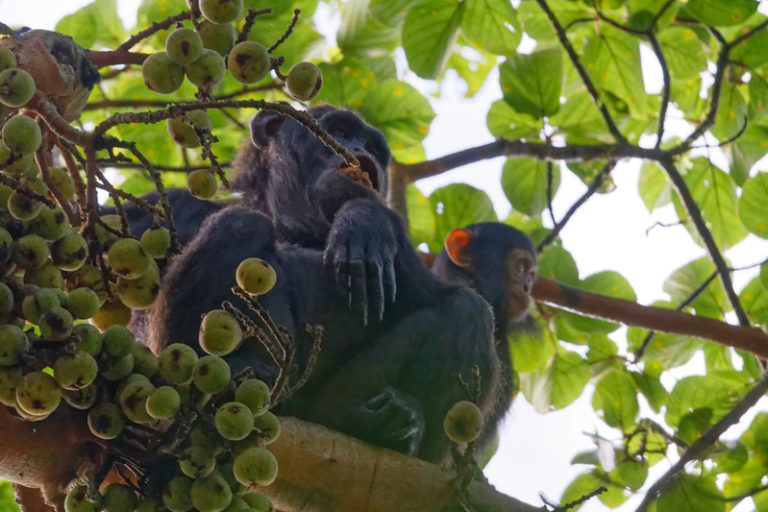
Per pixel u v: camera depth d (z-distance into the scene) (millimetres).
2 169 5891
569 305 14617
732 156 16250
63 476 6227
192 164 15219
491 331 9969
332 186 10930
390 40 14773
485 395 9844
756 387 12680
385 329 9703
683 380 14977
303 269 9594
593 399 15555
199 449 5531
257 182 11781
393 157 15875
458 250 15250
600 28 15609
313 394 9227
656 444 14281
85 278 6320
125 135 14742
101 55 7262
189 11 6820
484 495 7637
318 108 12203
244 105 5855
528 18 16266
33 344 5527
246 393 5590
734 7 14438
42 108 6219
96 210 6273
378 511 7355
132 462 6043
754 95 15984
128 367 5676
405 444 8805
